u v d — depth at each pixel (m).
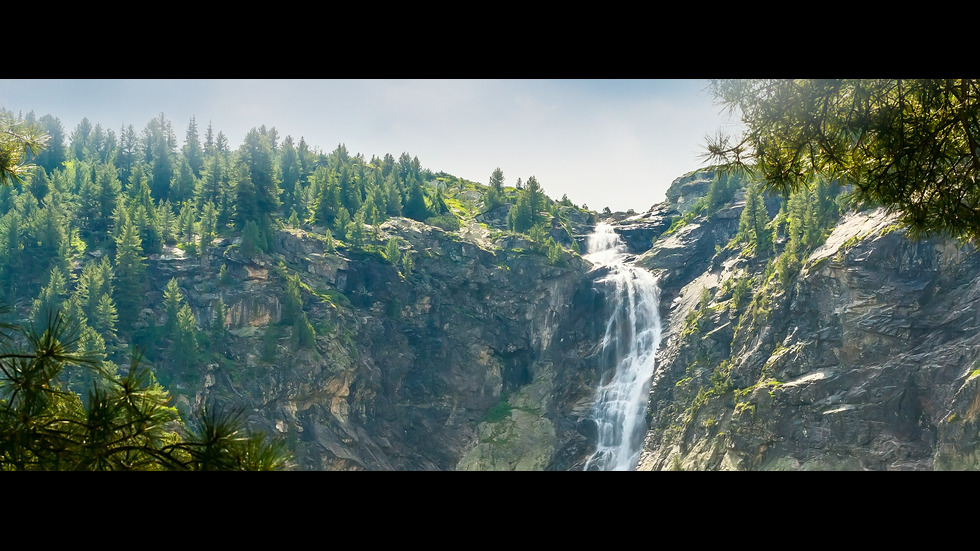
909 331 147.88
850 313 153.88
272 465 10.38
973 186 17.06
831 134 17.00
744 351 168.62
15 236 171.75
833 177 17.92
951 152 17.08
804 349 157.25
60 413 10.86
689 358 181.00
